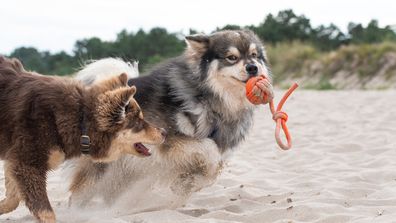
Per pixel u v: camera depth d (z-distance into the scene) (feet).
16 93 16.40
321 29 102.12
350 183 21.36
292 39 99.76
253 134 34.71
